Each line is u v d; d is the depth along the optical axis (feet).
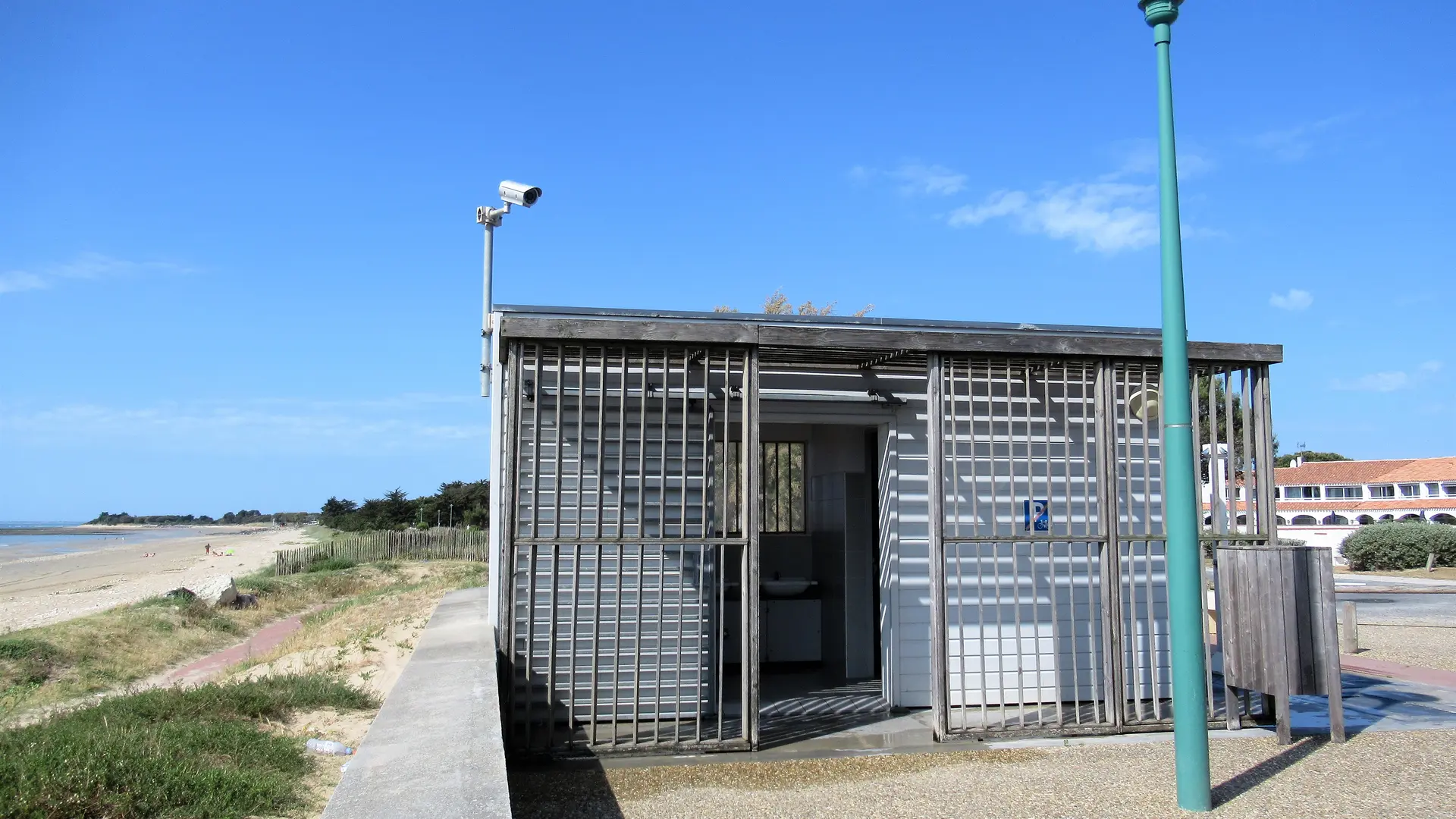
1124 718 22.91
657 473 23.52
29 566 176.24
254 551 199.93
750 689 21.49
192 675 41.42
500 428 24.30
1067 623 26.43
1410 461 184.55
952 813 17.10
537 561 22.48
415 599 52.44
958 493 25.66
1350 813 16.85
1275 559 21.90
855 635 29.81
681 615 21.43
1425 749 21.11
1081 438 26.63
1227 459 24.13
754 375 21.76
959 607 22.77
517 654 22.35
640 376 23.81
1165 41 17.54
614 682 21.24
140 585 113.50
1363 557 95.04
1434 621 48.60
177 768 17.08
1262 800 17.60
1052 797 17.94
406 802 9.97
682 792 18.42
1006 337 22.84
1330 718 21.85
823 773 19.74
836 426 31.14
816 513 33.78
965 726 22.74
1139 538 23.32
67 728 21.20
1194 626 17.22
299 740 22.22
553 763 20.45
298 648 39.37
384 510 201.77
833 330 21.98
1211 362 23.86
